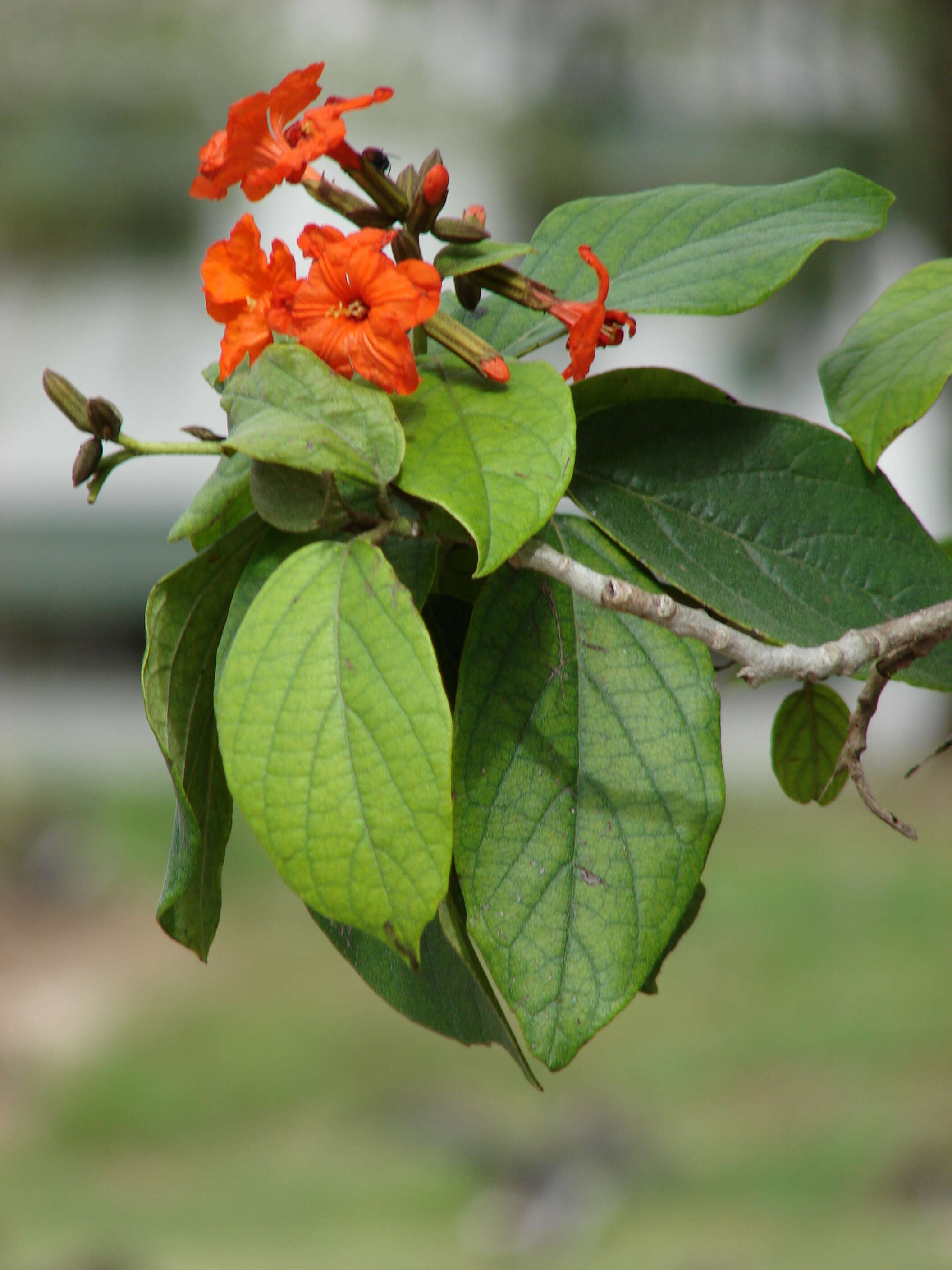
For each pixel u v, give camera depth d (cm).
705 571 140
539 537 141
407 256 138
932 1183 372
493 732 138
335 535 137
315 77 137
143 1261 358
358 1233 373
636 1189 390
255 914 690
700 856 137
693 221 143
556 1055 135
